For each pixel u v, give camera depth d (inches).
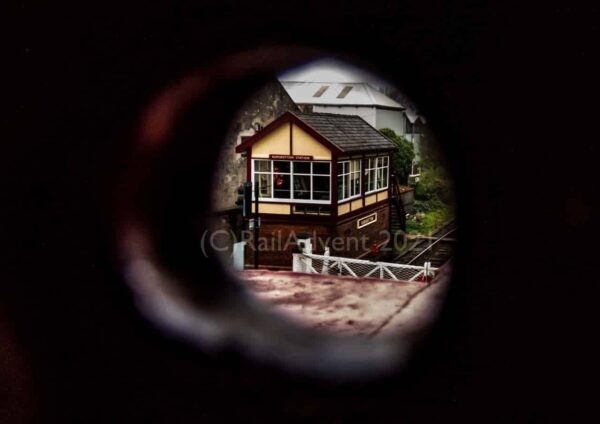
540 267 84.6
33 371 114.6
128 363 119.0
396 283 204.2
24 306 116.9
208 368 118.2
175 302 153.3
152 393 109.9
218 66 148.9
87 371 116.3
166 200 182.2
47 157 120.0
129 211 149.6
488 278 88.0
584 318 82.1
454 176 93.7
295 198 676.1
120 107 130.2
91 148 128.6
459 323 92.4
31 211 118.6
